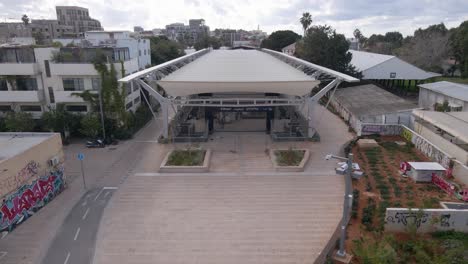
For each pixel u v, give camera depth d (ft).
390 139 119.55
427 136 112.98
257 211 75.31
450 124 100.94
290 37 397.80
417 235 63.57
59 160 84.23
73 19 517.14
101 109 119.34
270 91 119.65
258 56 195.52
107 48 129.18
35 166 74.90
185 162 99.86
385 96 157.69
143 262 59.21
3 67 123.75
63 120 121.29
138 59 169.48
